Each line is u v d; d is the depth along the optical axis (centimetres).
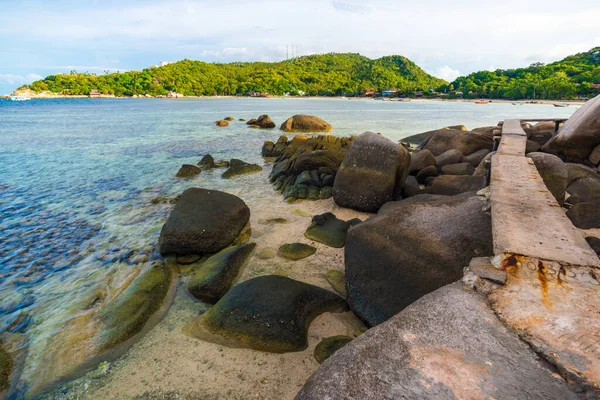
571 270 287
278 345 429
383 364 201
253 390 374
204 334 459
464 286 286
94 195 1135
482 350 210
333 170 1207
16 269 661
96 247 750
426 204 520
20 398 382
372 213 905
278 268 632
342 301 515
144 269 655
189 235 675
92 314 522
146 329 481
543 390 181
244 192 1159
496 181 537
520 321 235
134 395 375
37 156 1797
